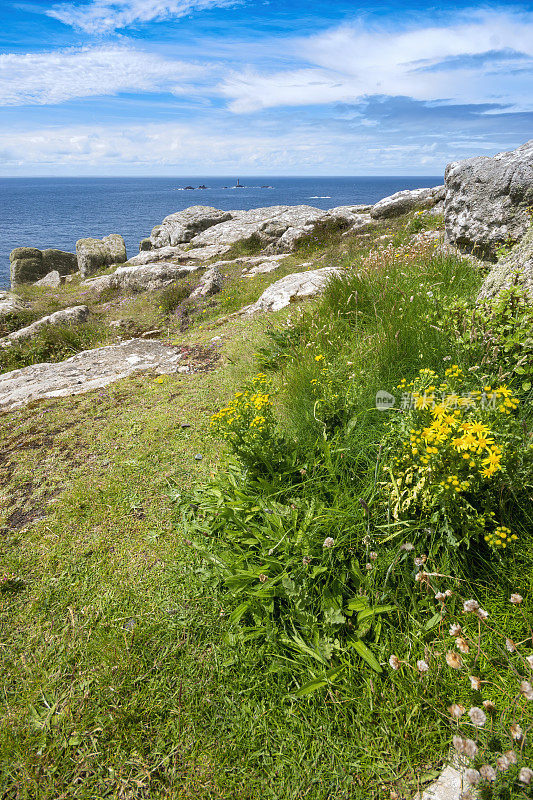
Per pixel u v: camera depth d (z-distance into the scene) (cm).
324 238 1603
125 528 305
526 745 156
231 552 250
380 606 209
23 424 477
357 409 320
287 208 2300
